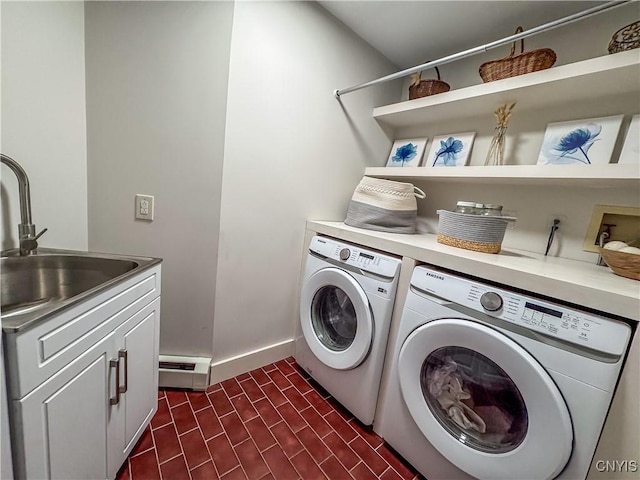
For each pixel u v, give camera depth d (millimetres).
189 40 1206
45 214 1127
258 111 1381
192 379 1408
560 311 763
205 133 1277
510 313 827
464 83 1784
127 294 910
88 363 749
